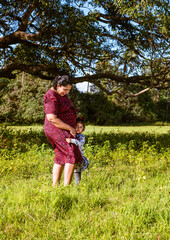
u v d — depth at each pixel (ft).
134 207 8.41
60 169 10.74
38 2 23.38
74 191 9.29
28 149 21.67
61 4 24.72
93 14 24.44
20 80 102.83
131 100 121.29
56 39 25.18
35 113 97.50
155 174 14.19
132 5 23.29
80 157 10.43
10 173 13.23
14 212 7.78
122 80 29.12
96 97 111.96
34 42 27.78
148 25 23.77
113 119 115.85
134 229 6.90
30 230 6.78
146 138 33.94
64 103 10.36
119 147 24.16
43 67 27.04
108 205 8.85
